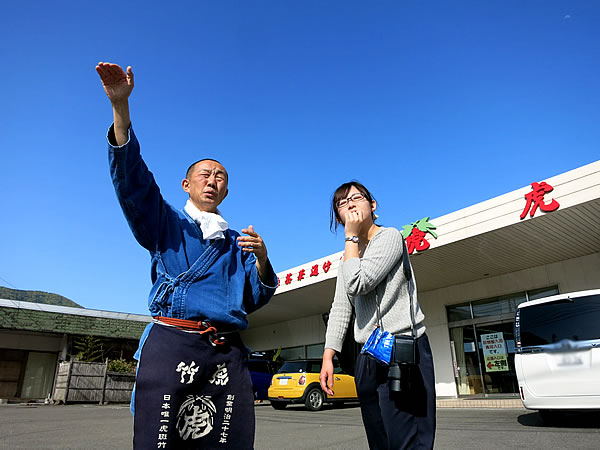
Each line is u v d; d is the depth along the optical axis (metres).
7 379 15.33
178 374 1.46
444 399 11.38
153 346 1.49
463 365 11.63
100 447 4.31
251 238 1.68
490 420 6.23
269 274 1.79
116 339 17.38
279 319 17.30
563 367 4.91
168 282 1.58
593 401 4.66
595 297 5.04
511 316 11.04
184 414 1.46
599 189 7.18
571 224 8.20
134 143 1.51
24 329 15.37
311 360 10.30
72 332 16.25
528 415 6.62
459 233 8.91
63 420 7.18
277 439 4.95
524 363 5.22
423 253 9.64
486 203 8.63
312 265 12.25
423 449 1.51
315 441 4.75
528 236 8.74
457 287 12.24
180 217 1.73
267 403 13.83
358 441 4.70
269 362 13.67
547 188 7.78
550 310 5.25
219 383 1.55
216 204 1.86
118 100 1.47
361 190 1.86
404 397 1.54
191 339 1.52
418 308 1.70
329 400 10.05
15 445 4.41
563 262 10.47
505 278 11.37
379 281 1.65
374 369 1.62
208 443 1.49
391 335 1.60
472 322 11.70
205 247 1.69
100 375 13.39
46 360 16.22
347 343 1.88
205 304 1.58
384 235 1.72
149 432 1.39
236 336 1.67
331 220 1.97
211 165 1.89
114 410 9.92
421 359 1.60
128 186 1.51
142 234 1.58
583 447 3.74
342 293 1.91
